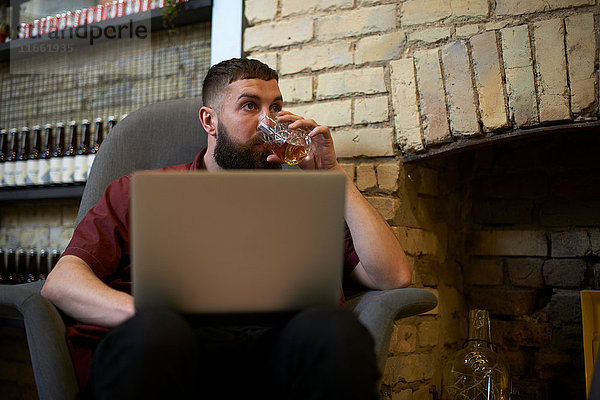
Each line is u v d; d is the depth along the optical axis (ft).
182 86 7.04
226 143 4.55
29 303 3.22
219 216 2.72
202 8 6.48
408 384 5.32
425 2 5.34
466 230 6.25
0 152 7.72
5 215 8.12
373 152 5.43
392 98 5.39
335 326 2.54
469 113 5.03
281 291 2.82
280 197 2.75
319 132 4.49
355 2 5.66
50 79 8.00
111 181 4.75
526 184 5.96
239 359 3.18
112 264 4.06
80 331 3.41
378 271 3.98
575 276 5.64
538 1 4.93
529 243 5.88
